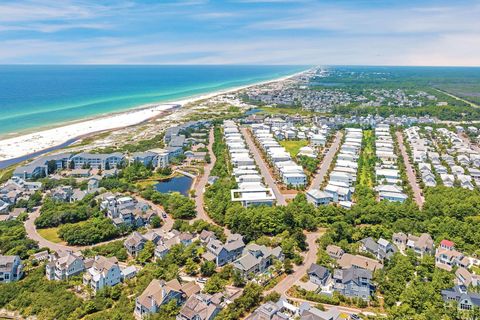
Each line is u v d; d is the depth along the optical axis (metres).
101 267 120.88
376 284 115.50
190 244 141.50
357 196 195.25
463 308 107.19
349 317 102.50
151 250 137.50
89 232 147.62
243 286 119.00
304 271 127.50
